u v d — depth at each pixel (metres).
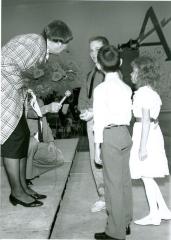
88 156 6.30
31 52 3.09
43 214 3.21
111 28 12.04
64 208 3.71
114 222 2.71
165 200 3.79
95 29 12.00
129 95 2.78
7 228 2.93
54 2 11.86
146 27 12.09
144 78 3.13
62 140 7.57
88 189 4.34
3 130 3.13
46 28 3.17
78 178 4.83
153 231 3.07
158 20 12.06
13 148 3.23
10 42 3.16
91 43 3.18
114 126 2.70
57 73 3.76
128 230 2.97
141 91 3.12
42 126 3.94
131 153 3.23
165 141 6.99
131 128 5.82
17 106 3.16
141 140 3.06
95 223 3.29
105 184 2.74
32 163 3.95
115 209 2.69
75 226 3.23
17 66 3.10
